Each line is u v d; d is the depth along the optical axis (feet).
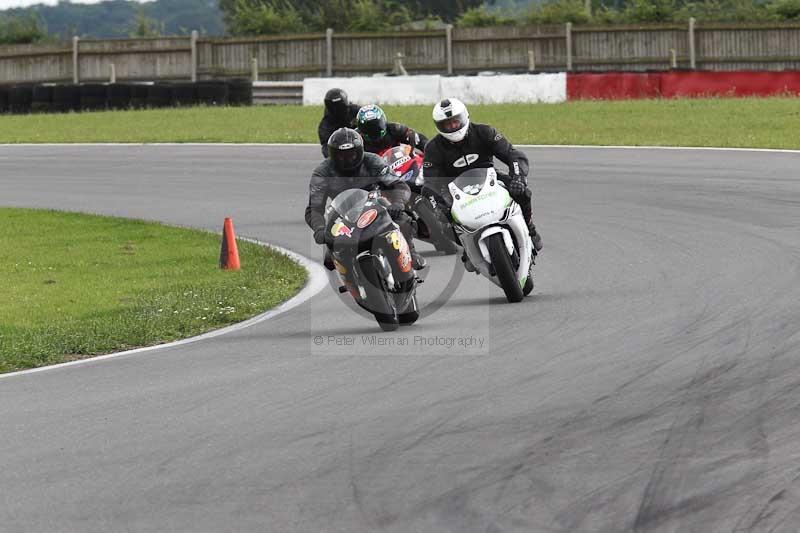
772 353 90.74
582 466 67.26
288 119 374.02
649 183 214.48
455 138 120.16
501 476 66.23
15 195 242.99
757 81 400.06
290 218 200.75
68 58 575.38
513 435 73.72
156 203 225.15
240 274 149.38
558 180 224.53
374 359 97.40
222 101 438.40
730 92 401.29
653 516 59.77
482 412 79.25
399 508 62.13
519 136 301.63
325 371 94.02
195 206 219.20
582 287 125.80
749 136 280.31
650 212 181.37
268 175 255.50
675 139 282.56
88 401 88.12
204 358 102.17
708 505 60.80
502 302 120.16
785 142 264.93
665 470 65.98
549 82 415.64
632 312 110.22
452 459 69.62
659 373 86.99
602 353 94.43
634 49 533.14
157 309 126.52
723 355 91.20
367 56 553.23
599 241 157.48
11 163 295.89
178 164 280.10
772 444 69.41
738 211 176.96
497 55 542.57
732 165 231.91
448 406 81.20
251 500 64.23
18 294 142.00
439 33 546.67
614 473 65.87
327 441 74.33
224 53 563.89
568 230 168.66
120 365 101.24
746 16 607.37
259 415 81.35
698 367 88.02
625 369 88.79
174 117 392.27
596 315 109.91
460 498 63.21
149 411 84.02
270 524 60.70
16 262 165.89
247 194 231.30
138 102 433.48
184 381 93.25
